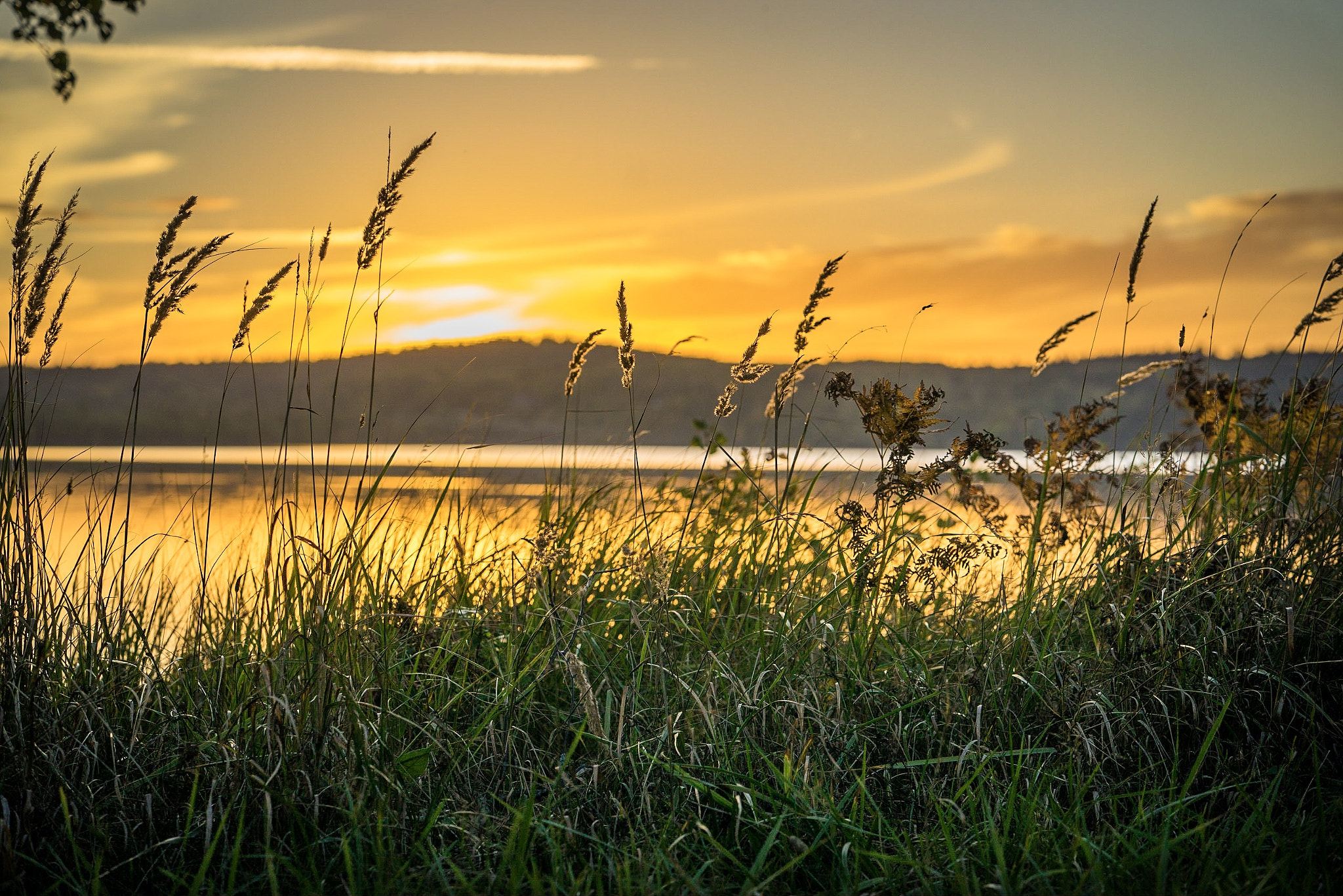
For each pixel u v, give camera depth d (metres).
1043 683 3.48
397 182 3.59
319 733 2.95
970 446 4.04
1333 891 2.52
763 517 4.60
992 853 2.77
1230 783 3.11
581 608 3.51
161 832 2.91
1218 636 3.50
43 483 3.28
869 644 3.69
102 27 5.14
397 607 3.88
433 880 2.64
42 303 3.13
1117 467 4.86
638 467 4.19
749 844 2.90
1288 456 3.97
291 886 2.67
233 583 4.12
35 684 2.99
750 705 3.28
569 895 2.57
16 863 2.66
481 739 3.25
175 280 3.41
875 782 3.21
